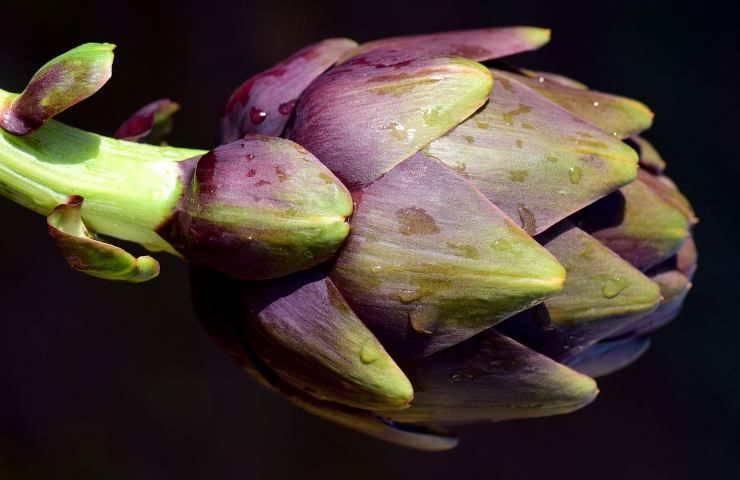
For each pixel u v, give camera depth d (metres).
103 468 1.03
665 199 0.50
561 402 0.49
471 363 0.49
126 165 0.49
